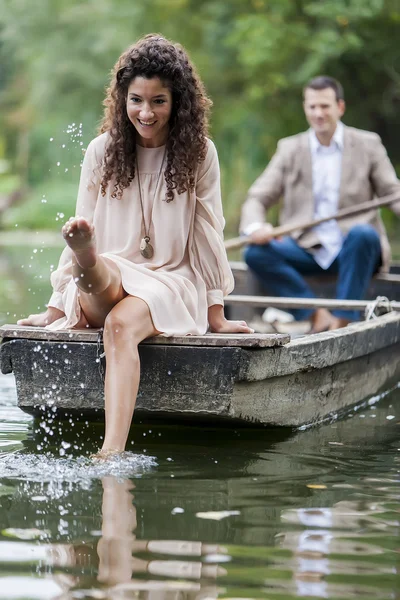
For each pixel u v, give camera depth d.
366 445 5.23
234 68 28.14
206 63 28.22
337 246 9.26
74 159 34.78
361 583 3.12
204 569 3.21
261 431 5.55
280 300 7.61
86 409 5.28
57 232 34.62
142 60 5.25
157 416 5.27
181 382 5.13
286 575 3.18
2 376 7.70
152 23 29.83
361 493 4.18
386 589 3.08
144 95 5.25
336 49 23.22
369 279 8.84
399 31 23.97
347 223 9.28
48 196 36.94
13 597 2.95
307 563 3.28
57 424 5.61
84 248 4.62
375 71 24.92
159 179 5.51
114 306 5.07
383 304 7.48
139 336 4.91
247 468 4.62
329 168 9.44
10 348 5.34
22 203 38.56
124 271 5.14
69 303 5.32
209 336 5.15
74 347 5.24
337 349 5.87
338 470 4.61
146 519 3.72
